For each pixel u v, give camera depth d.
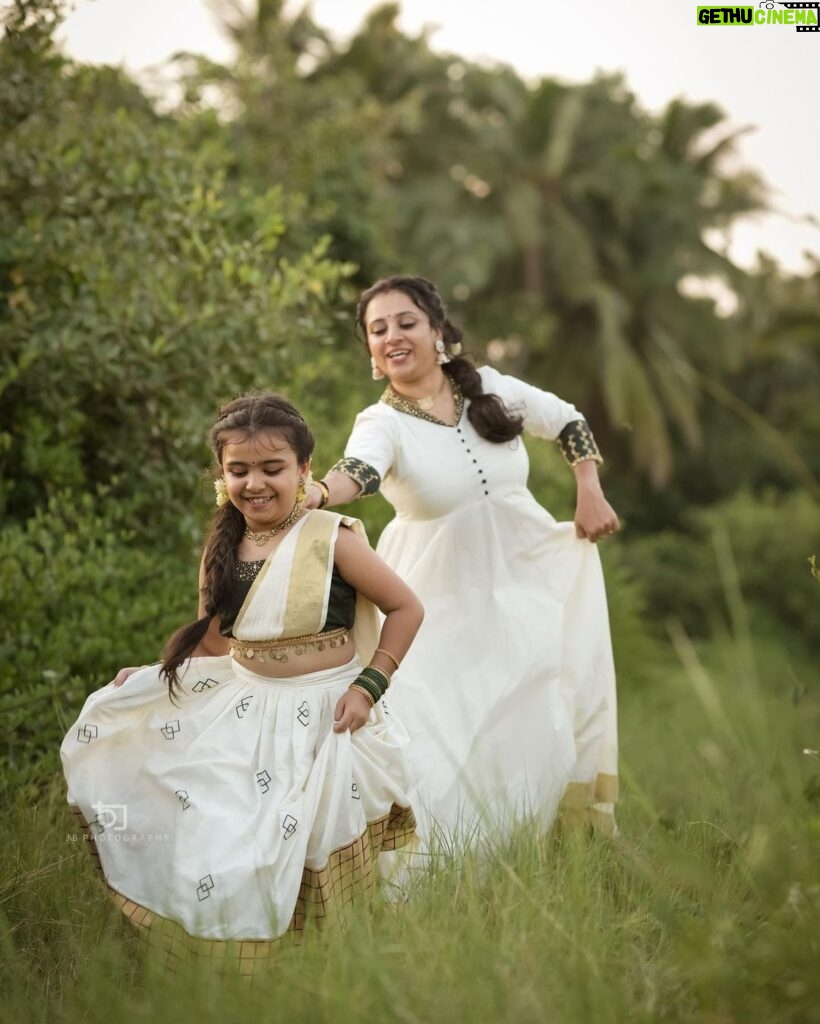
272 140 10.59
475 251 22.39
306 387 7.79
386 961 2.64
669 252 25.34
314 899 2.95
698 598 19.91
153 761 3.11
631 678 9.91
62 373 5.34
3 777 3.89
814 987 2.35
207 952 2.78
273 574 3.14
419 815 3.47
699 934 2.52
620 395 23.39
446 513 3.83
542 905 2.80
